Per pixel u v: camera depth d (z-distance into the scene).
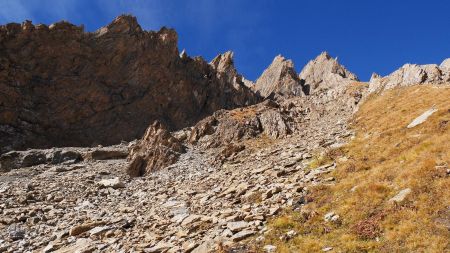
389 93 58.62
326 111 70.44
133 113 94.81
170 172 47.12
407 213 19.45
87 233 26.88
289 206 25.06
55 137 80.69
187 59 122.12
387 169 26.09
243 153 49.59
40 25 90.00
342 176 28.47
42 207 34.34
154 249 22.03
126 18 105.25
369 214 20.94
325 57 174.12
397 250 17.17
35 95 83.12
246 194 29.94
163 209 31.50
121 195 39.44
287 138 53.59
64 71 89.81
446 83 53.75
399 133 34.28
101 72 95.31
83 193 39.88
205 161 50.50
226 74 132.38
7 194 38.50
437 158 24.17
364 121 49.03
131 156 57.91
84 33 98.12
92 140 84.88
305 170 33.47
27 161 55.88
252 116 66.25
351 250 17.94
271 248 19.52
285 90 155.12
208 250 20.53
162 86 103.38
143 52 103.19
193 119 105.88
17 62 84.06
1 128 74.56
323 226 21.12
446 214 18.50
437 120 33.09
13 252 25.02
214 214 26.66
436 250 16.14
